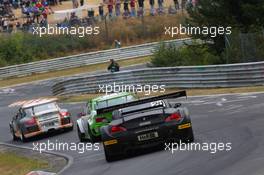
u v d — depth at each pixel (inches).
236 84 3462.1
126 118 1707.7
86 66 6791.3
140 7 7736.2
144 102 1774.1
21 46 7613.2
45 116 2888.8
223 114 2484.0
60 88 4884.4
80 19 7765.8
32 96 5187.0
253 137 1734.7
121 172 1507.1
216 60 4207.7
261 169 1245.7
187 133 1727.4
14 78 6584.6
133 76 4239.7
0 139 3228.3
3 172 2193.7
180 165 1449.3
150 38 7564.0
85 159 1968.5
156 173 1403.8
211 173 1294.3
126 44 7564.0
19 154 2539.4
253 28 4033.0
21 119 2906.0
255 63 3368.6
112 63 4591.5
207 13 4259.4
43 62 6712.6
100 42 7628.0
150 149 1792.6
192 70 3740.2
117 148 1701.5
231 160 1409.9
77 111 3740.2
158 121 1701.5
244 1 4158.5
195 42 4495.6
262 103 2581.2
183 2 7342.5
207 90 3540.8
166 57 4603.8
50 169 1948.8
